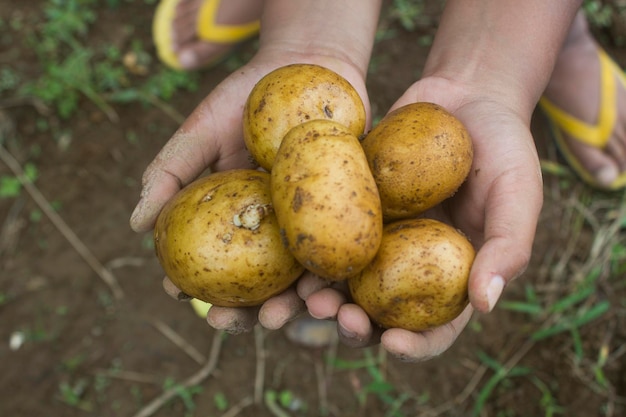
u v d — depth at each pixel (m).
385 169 0.47
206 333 0.73
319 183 0.44
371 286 0.46
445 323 0.47
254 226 0.46
